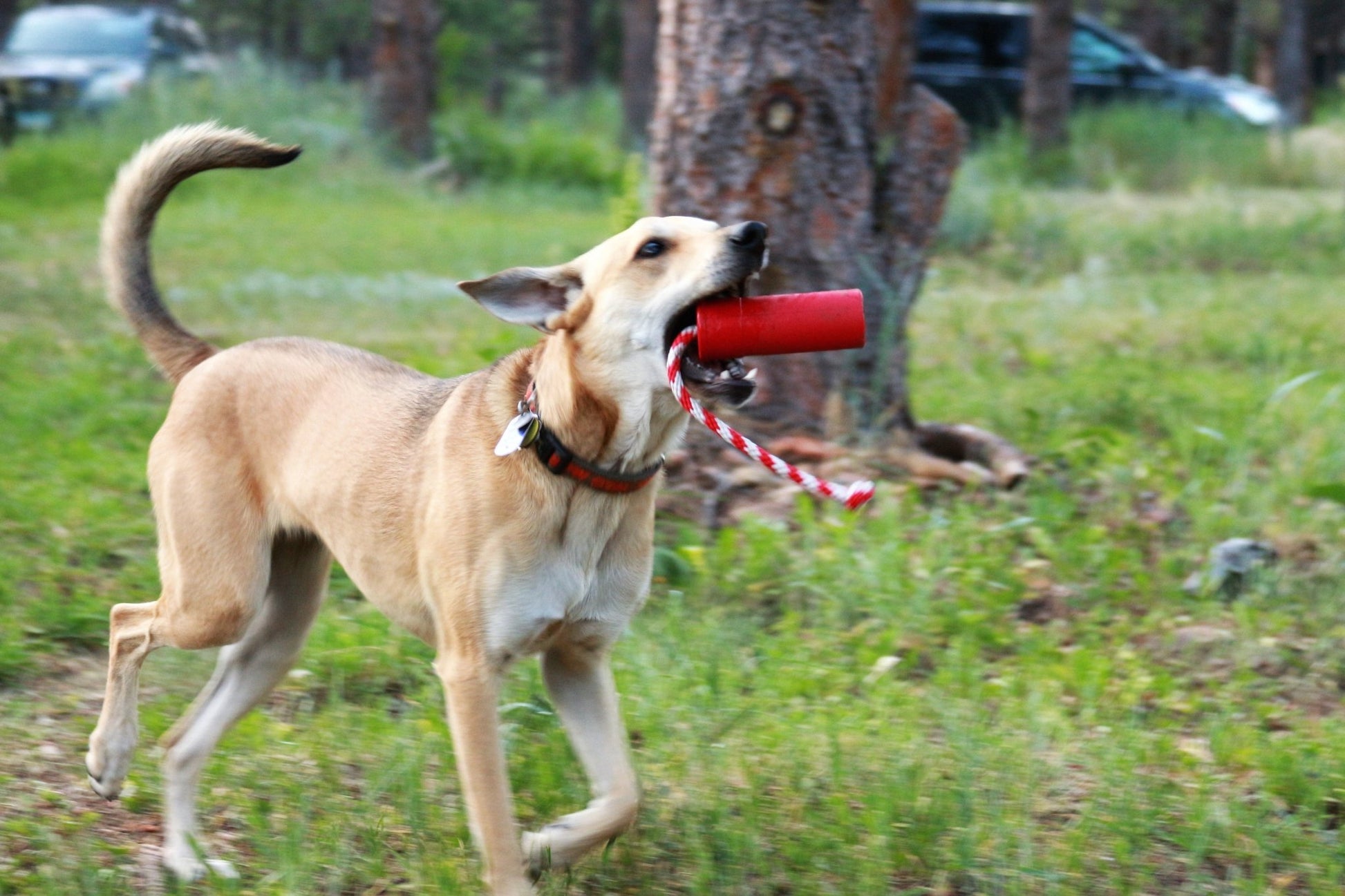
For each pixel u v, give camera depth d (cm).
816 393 891
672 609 667
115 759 518
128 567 745
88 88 2356
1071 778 551
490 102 4106
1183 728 606
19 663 640
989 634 684
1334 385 1112
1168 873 494
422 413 498
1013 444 970
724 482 831
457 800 531
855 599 707
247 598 512
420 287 1480
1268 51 3997
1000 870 478
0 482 852
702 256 460
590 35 3928
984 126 2780
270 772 550
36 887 469
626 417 462
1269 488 860
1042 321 1395
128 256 577
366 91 2820
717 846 490
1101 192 2427
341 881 473
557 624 467
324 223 1948
